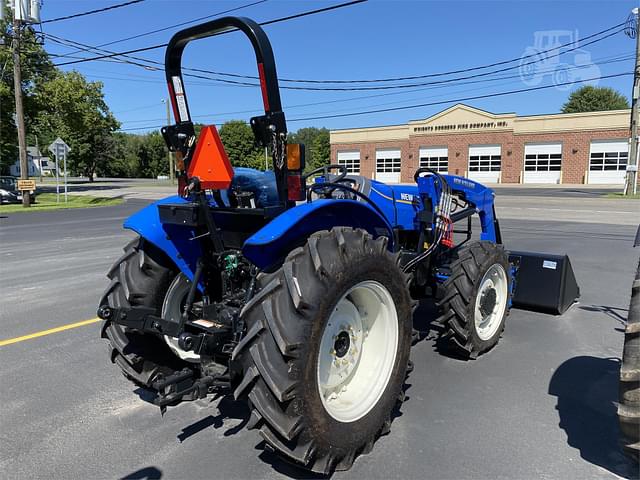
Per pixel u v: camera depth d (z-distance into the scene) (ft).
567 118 117.91
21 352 13.85
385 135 144.87
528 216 49.90
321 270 7.51
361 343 9.15
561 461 8.36
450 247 14.70
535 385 11.35
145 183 173.58
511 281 14.28
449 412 10.11
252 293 8.35
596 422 9.67
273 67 8.02
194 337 8.24
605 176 115.65
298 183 8.31
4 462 8.58
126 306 9.47
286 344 7.10
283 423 7.21
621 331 15.06
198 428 9.72
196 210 8.52
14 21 63.10
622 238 33.91
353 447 8.10
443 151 135.85
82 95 102.99
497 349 13.62
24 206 68.74
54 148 76.54
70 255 30.14
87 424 9.89
